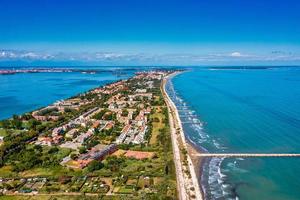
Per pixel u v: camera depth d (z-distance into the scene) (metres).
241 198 193.00
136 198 185.88
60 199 187.25
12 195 194.75
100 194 192.38
